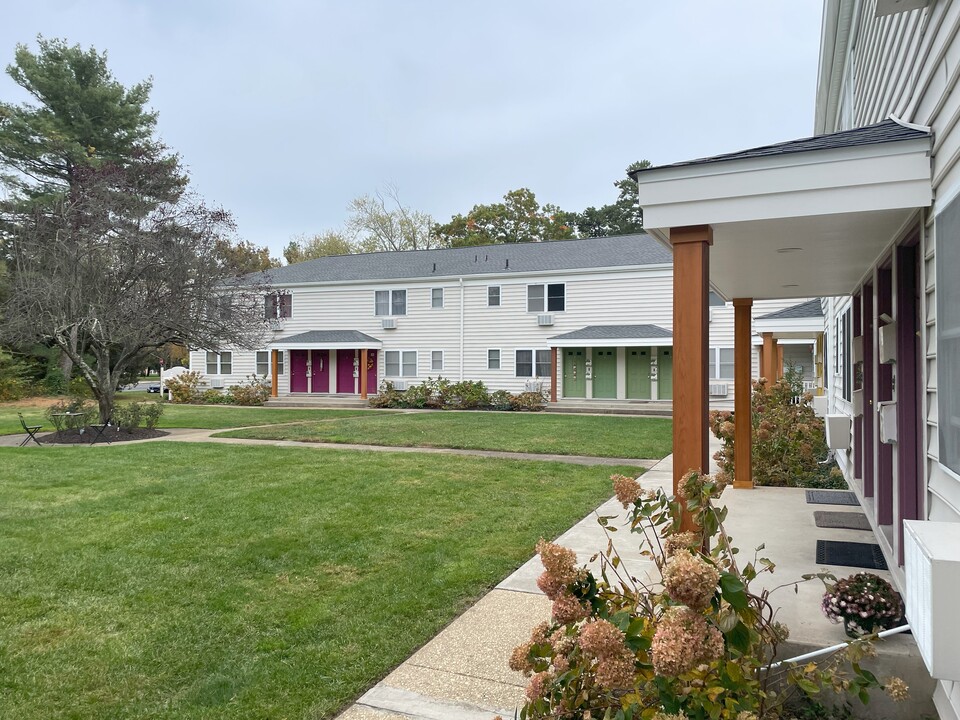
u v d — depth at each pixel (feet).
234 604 13.61
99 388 47.37
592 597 7.65
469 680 10.34
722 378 66.18
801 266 17.25
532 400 68.80
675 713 6.52
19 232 49.67
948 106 9.14
